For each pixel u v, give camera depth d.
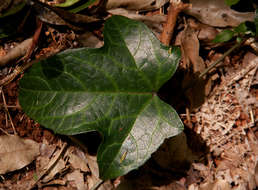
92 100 0.25
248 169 0.28
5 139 0.27
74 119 0.25
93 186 0.27
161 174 0.28
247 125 0.29
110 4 0.28
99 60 0.25
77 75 0.25
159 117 0.25
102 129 0.25
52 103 0.25
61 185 0.28
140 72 0.25
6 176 0.27
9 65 0.27
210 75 0.29
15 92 0.27
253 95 0.29
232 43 0.29
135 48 0.25
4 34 0.27
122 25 0.25
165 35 0.28
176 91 0.29
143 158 0.25
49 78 0.25
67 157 0.28
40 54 0.28
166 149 0.28
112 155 0.25
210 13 0.28
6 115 0.27
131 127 0.25
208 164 0.28
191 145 0.29
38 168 0.27
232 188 0.28
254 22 0.27
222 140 0.28
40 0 0.28
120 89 0.25
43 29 0.28
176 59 0.25
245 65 0.29
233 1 0.28
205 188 0.28
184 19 0.29
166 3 0.29
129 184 0.27
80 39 0.28
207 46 0.29
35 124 0.28
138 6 0.29
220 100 0.29
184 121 0.29
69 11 0.27
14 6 0.27
